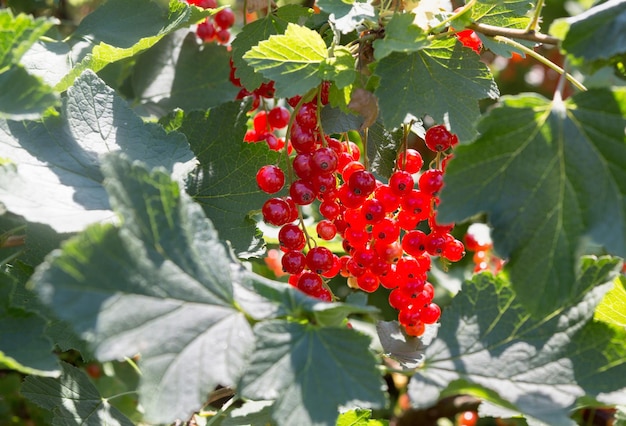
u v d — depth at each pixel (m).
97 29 0.41
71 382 0.37
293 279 0.35
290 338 0.28
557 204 0.29
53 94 0.30
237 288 0.29
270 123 0.43
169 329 0.27
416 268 0.35
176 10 0.41
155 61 0.46
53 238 0.34
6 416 0.50
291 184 0.34
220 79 0.46
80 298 0.26
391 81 0.34
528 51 0.34
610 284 0.31
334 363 0.28
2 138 0.32
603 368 0.31
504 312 0.31
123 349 0.27
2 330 0.29
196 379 0.27
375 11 0.35
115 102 0.35
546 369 0.31
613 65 0.33
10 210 0.30
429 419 0.54
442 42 0.35
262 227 0.44
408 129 0.36
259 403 0.35
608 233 0.28
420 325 0.36
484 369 0.31
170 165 0.34
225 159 0.37
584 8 0.71
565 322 0.31
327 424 0.27
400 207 0.35
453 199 0.29
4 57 0.30
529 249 0.29
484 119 0.30
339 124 0.37
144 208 0.28
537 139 0.29
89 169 0.33
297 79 0.34
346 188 0.34
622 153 0.29
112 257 0.27
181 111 0.37
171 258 0.28
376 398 0.28
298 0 0.50
